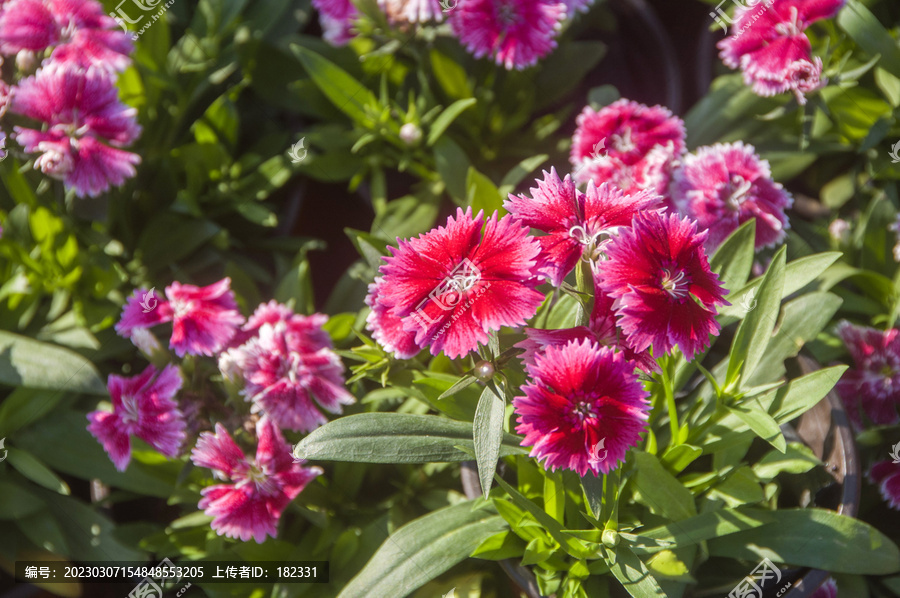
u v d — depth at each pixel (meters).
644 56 0.61
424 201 0.51
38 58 0.43
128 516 0.48
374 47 0.52
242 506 0.40
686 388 0.43
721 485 0.38
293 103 0.55
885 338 0.45
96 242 0.47
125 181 0.49
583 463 0.33
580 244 0.34
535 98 0.54
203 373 0.41
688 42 0.63
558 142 0.56
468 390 0.39
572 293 0.34
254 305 0.47
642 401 0.34
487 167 0.55
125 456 0.40
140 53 0.49
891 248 0.49
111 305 0.48
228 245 0.52
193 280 0.51
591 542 0.37
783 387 0.39
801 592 0.38
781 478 0.42
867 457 0.46
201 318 0.41
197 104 0.53
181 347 0.41
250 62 0.54
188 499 0.43
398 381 0.40
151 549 0.42
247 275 0.48
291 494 0.40
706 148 0.45
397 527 0.43
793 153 0.52
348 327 0.46
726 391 0.37
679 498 0.37
